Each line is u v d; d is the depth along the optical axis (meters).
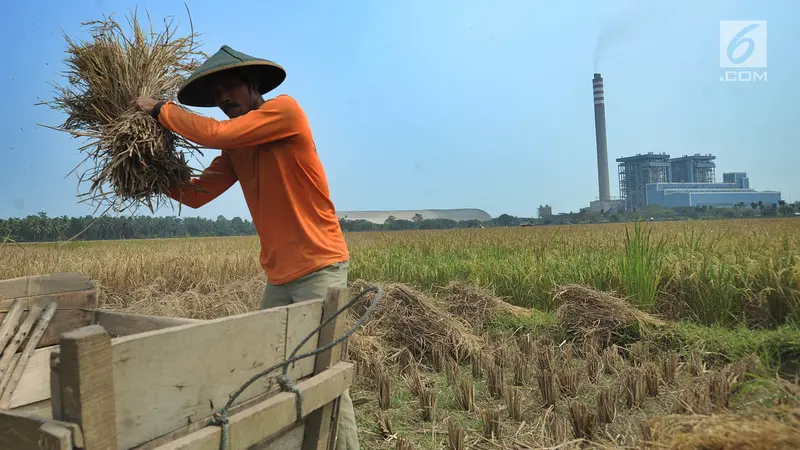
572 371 4.21
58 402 1.04
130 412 1.18
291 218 2.56
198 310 6.57
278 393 1.75
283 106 2.44
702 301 6.28
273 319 1.71
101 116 2.66
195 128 2.36
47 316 2.36
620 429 3.38
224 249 15.93
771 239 9.02
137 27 2.82
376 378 4.26
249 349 1.59
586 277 7.38
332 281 2.58
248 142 2.39
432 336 5.28
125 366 1.16
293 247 2.57
